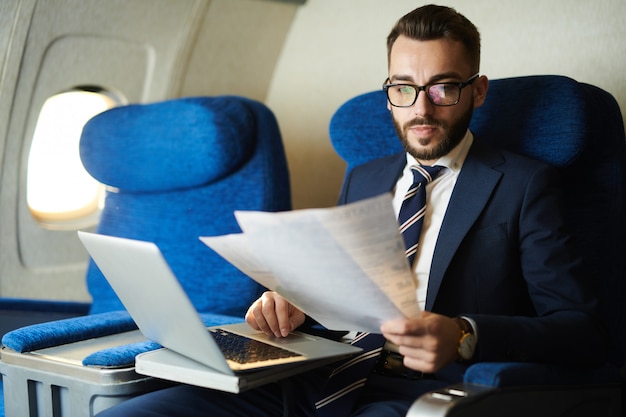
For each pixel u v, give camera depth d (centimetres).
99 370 146
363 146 194
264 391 155
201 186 213
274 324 154
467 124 159
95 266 236
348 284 116
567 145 160
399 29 159
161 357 142
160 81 274
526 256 148
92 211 287
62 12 240
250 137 204
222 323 179
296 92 286
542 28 216
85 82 261
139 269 130
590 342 135
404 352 124
